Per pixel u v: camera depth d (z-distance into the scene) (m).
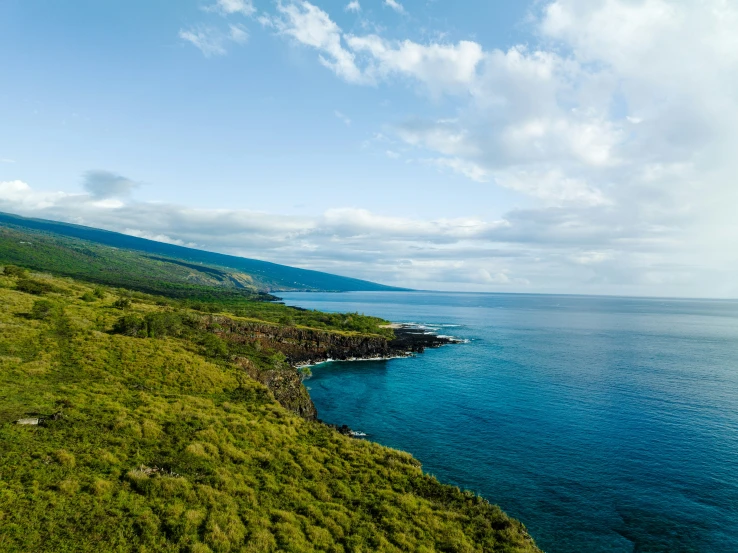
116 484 24.72
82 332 56.84
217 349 65.75
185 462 29.11
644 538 32.81
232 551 21.02
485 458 47.06
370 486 31.33
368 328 153.75
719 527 34.47
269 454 33.50
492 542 26.42
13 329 51.62
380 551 23.11
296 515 25.69
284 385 65.06
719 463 46.62
